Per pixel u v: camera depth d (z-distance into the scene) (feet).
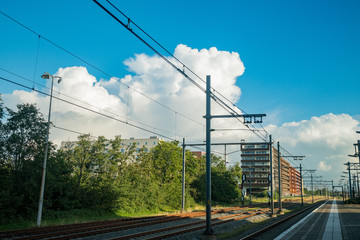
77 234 56.34
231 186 229.04
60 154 102.17
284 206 209.87
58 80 80.94
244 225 79.56
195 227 71.46
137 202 123.65
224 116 63.31
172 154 163.22
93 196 107.86
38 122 90.02
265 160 488.85
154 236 57.88
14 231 58.13
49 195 92.07
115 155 129.49
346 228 77.30
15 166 86.58
